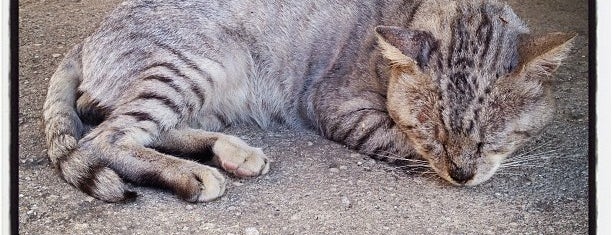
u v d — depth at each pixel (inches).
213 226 37.7
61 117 40.6
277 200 39.2
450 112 38.3
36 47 51.1
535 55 37.8
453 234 37.4
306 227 37.7
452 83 38.4
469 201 39.3
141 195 39.1
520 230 37.7
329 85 43.0
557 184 40.2
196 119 43.3
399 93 39.7
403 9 42.7
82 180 38.9
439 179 40.5
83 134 41.7
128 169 39.4
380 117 41.6
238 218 38.1
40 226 37.4
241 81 43.7
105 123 40.5
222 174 40.2
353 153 42.3
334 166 41.4
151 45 41.7
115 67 41.7
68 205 38.5
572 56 50.8
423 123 39.2
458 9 40.8
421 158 40.8
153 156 39.6
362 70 42.3
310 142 43.3
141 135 40.7
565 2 56.7
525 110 38.6
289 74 43.9
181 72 41.7
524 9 55.9
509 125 38.5
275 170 41.0
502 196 39.6
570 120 44.9
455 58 38.7
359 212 38.5
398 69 39.6
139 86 41.1
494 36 39.2
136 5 42.7
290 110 44.4
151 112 40.9
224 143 40.9
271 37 43.5
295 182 40.3
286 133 44.1
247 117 44.8
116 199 38.5
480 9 40.8
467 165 38.6
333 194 39.6
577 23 53.9
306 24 43.4
